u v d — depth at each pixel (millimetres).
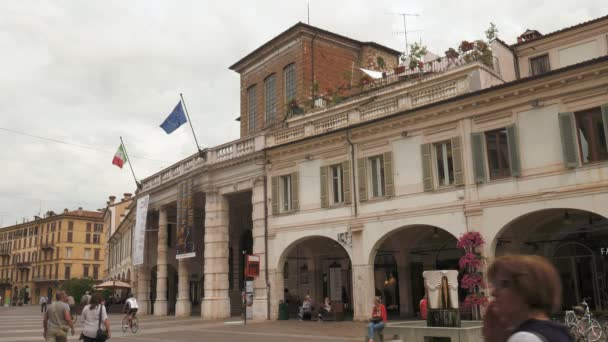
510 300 2826
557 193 19391
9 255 116688
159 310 37938
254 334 21328
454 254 27078
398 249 28125
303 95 36875
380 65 37031
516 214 20281
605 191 18422
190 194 33969
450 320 14219
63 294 12594
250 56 42125
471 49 28141
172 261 42688
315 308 31594
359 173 25344
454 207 21953
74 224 105125
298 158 28141
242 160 30688
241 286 38812
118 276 62719
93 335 11328
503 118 21062
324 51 38531
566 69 19281
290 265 33594
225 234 32219
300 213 27641
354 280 24922
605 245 21672
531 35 28781
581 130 19312
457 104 22078
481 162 21359
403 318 26016
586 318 16547
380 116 25391
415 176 23344
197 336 21328
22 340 21047
